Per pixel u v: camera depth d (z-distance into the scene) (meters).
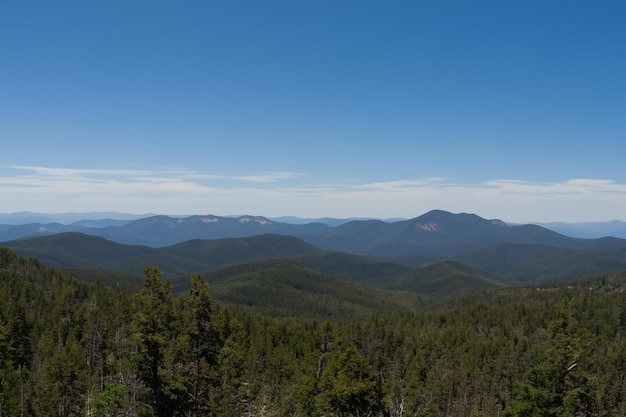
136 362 34.88
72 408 69.25
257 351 110.81
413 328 188.00
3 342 77.38
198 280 35.53
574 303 185.62
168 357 34.62
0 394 61.31
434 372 117.94
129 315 103.94
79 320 114.75
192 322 35.22
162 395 34.09
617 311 167.50
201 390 36.56
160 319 34.56
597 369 96.75
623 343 124.75
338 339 74.88
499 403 108.00
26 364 93.75
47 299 138.25
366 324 170.88
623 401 81.19
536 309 192.00
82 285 175.50
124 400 44.88
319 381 53.84
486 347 146.38
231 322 90.44
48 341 98.12
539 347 124.81
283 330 146.50
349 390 39.62
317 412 48.75
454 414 98.06
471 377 118.50
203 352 35.91
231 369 56.84
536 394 36.25
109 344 92.50
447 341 157.75
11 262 172.62
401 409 38.53
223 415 48.66
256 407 63.41
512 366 123.19
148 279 34.47
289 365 103.56
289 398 71.44
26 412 71.69
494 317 194.12
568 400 35.53
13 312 96.88
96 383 73.19
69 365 73.88
